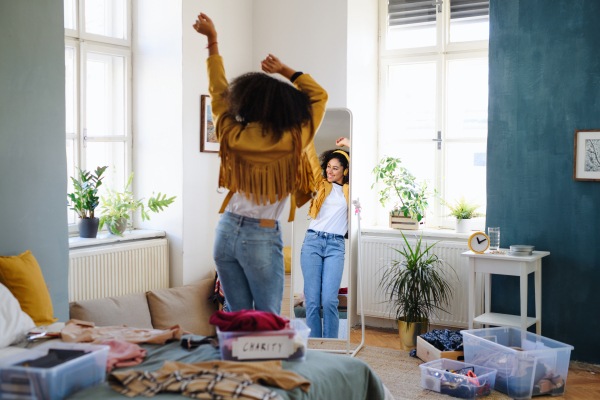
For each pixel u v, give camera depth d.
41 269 3.13
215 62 2.13
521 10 3.98
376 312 4.69
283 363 1.98
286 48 4.77
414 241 4.53
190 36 4.17
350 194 3.99
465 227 4.50
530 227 3.99
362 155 4.84
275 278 2.15
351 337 4.48
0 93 2.90
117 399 1.65
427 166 4.95
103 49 4.10
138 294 3.79
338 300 3.98
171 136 4.19
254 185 2.03
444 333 3.90
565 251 3.88
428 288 4.07
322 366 2.02
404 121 5.06
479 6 4.71
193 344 2.18
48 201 3.16
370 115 5.00
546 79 3.92
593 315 3.80
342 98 4.55
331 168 4.02
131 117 4.34
